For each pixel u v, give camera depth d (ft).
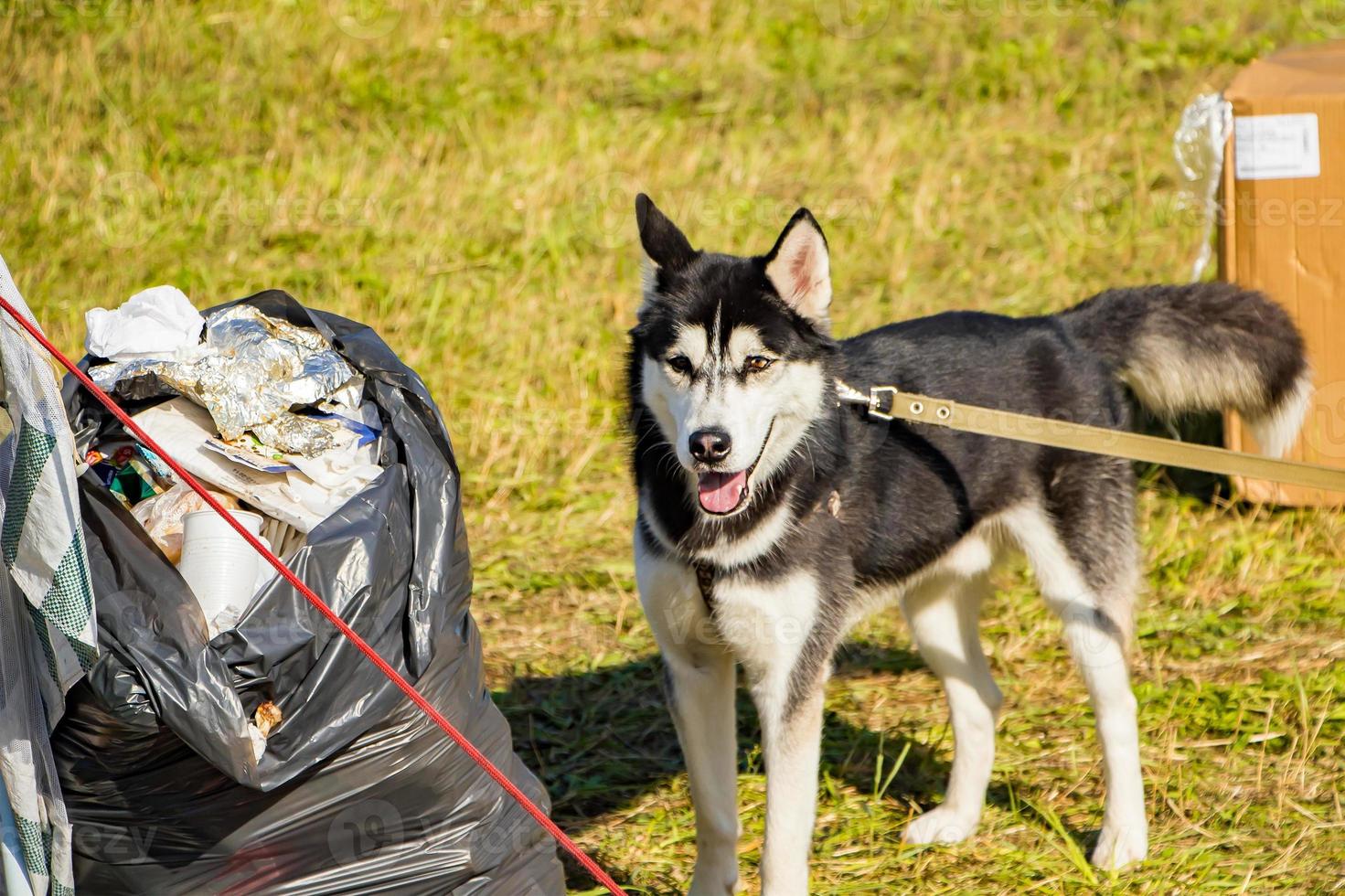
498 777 8.93
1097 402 13.62
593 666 16.53
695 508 11.39
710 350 11.39
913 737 15.12
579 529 19.83
